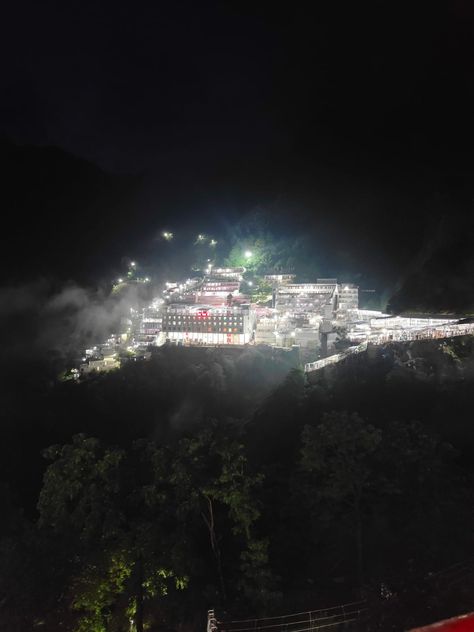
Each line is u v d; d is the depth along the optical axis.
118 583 22.66
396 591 20.98
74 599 22.59
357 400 62.91
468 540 26.80
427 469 29.69
